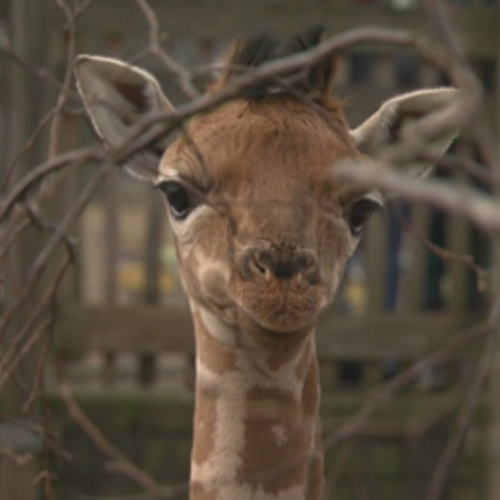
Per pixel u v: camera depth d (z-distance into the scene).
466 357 15.14
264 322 6.09
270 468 6.84
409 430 5.54
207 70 6.51
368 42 4.47
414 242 15.39
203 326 6.91
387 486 14.48
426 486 14.51
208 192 6.61
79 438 14.59
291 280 6.11
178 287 20.31
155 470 14.84
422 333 15.32
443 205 3.60
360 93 15.19
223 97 4.79
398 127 7.68
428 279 16.19
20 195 6.00
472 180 12.80
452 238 15.38
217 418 6.87
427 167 7.79
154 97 7.74
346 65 15.77
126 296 20.33
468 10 15.23
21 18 14.14
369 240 15.27
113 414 14.81
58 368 11.69
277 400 6.83
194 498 6.97
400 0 15.26
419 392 15.12
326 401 14.73
